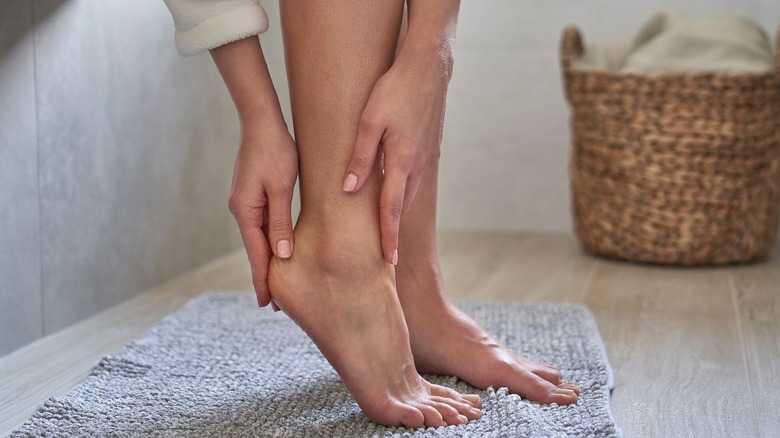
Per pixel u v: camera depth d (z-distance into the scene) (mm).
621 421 1311
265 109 1224
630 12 2811
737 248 2338
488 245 2676
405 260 1412
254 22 1211
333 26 1197
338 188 1217
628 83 2299
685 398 1392
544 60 2873
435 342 1405
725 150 2277
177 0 1213
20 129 1588
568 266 2344
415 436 1205
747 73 2234
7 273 1568
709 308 1887
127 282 1909
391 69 1202
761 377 1474
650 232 2338
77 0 1714
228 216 2447
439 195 3002
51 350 1593
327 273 1225
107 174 1827
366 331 1232
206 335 1632
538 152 2914
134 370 1451
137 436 1217
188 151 2160
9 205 1568
